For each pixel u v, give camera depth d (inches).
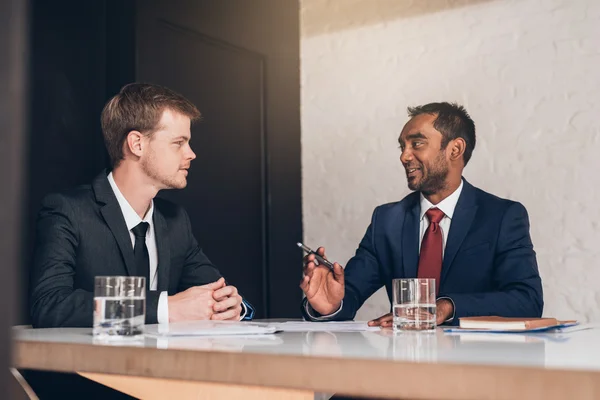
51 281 72.6
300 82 147.5
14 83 17.4
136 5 116.5
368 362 31.9
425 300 55.1
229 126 133.0
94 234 79.4
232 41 133.7
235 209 133.3
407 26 137.4
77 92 117.3
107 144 86.7
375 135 139.7
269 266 138.4
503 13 128.3
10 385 18.0
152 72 118.7
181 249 90.1
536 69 125.0
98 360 41.0
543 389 27.9
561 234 121.3
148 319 62.8
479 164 128.4
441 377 30.1
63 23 115.7
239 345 40.5
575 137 121.1
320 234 143.6
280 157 142.1
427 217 110.7
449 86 132.7
